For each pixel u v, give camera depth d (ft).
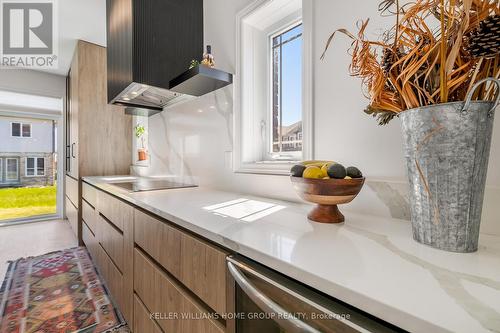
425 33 1.77
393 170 2.89
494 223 2.16
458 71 1.68
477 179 1.74
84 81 9.61
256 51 5.09
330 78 3.48
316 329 1.41
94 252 7.18
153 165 8.53
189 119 6.51
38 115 13.61
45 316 5.24
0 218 12.47
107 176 9.55
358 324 1.27
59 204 13.70
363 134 3.15
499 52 1.48
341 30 2.25
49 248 9.25
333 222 2.60
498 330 0.98
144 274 3.75
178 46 5.62
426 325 1.05
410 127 1.93
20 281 6.69
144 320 3.78
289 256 1.73
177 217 2.93
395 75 1.94
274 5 4.49
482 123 1.69
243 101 4.93
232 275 2.02
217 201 3.95
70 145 11.64
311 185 2.52
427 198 1.87
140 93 5.84
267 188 4.35
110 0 6.28
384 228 2.42
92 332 4.78
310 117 3.71
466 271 1.49
